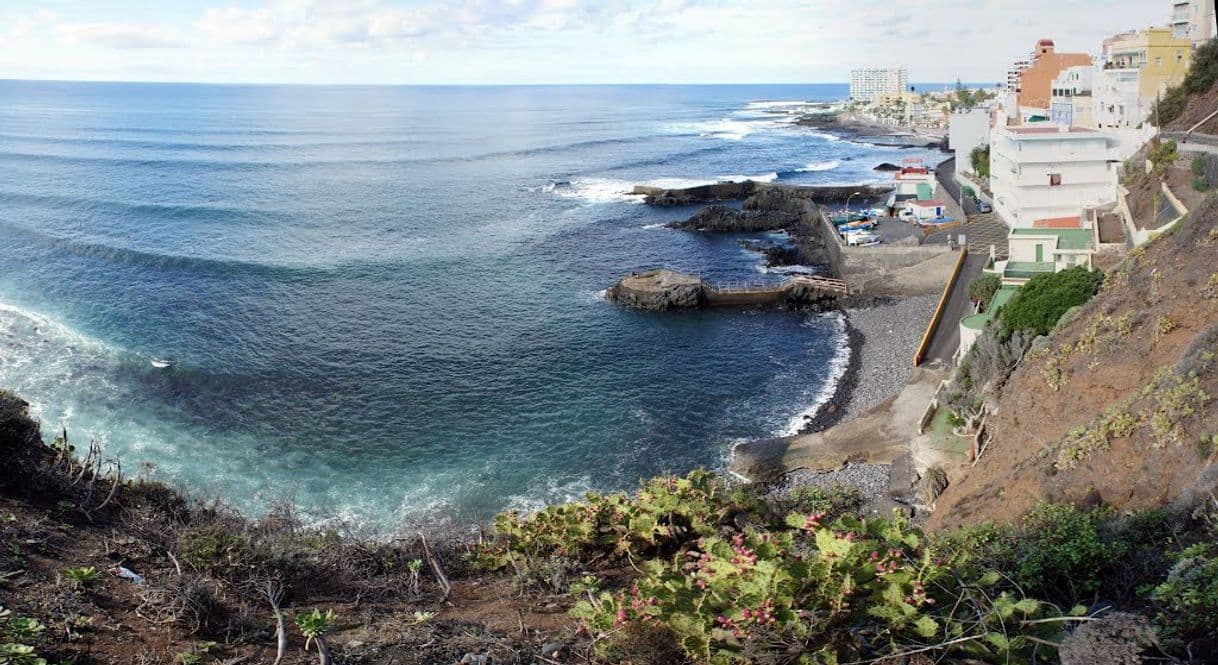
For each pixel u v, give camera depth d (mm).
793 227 88625
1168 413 19359
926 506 30000
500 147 170125
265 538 14891
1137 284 27422
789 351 52719
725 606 10664
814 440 37812
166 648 10672
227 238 80812
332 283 65938
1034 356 29625
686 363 50656
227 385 45500
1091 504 19516
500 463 38094
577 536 17125
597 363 50531
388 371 48406
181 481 33531
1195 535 13648
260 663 10633
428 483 36094
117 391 43844
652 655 10695
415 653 11281
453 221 91938
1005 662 9578
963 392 36125
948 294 55531
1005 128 74375
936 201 80750
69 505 15477
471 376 48062
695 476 18188
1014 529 14977
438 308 60625
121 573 12789
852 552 10445
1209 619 9367
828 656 9633
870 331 55375
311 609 12805
